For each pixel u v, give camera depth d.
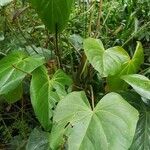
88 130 0.32
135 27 0.57
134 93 0.45
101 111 0.34
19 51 0.45
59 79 0.42
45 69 0.42
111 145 0.31
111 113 0.33
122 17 0.65
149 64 0.56
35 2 0.44
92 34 0.56
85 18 0.57
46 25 0.46
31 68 0.40
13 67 0.41
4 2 0.41
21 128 0.49
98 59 0.40
